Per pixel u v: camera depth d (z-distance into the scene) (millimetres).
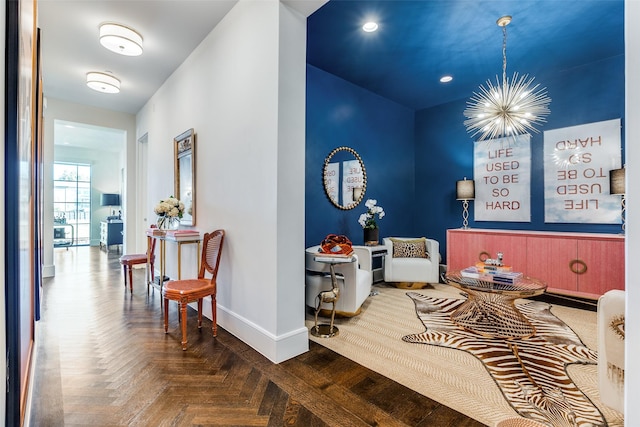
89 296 3744
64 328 2736
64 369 2025
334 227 4258
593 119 3793
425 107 5410
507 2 2715
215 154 3023
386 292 4137
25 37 1211
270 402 1708
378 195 4898
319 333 2674
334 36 3236
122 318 3006
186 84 3623
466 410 1652
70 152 8992
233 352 2320
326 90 4113
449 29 3117
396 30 3133
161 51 3475
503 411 1643
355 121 4516
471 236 4332
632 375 785
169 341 2502
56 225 8891
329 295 2678
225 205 2850
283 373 2021
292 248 2314
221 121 2920
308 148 3922
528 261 3840
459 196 4715
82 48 3414
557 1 2701
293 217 2326
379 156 4910
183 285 2568
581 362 2178
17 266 979
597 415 1601
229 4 2689
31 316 1863
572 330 2762
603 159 3719
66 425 1502
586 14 2875
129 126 5727
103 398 1719
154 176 4672
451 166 5121
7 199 930
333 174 4223
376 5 2750
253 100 2473
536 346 2434
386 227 5051
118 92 4453
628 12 789
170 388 1827
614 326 1343
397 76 4215
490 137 4645
